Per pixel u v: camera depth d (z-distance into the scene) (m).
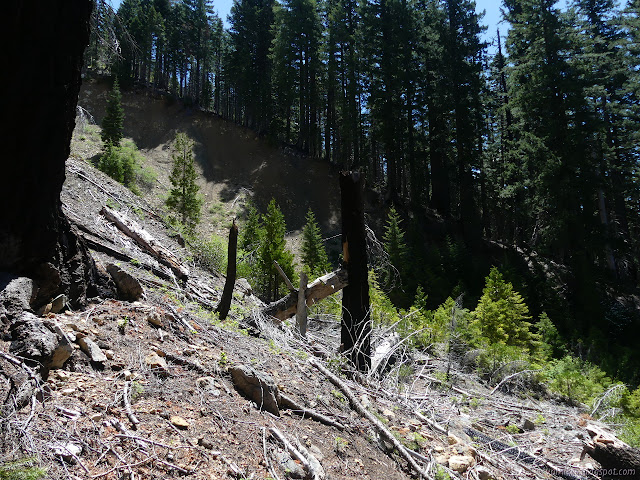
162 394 3.34
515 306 16.88
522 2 32.69
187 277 8.30
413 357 8.75
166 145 48.62
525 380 9.59
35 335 3.05
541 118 32.09
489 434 5.72
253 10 56.06
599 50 37.03
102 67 54.78
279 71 48.41
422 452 4.32
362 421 4.41
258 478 2.85
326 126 48.31
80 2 3.85
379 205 40.03
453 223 38.88
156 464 2.60
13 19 3.39
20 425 2.42
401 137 41.91
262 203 41.75
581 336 20.86
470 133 39.47
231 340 5.25
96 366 3.43
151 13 56.69
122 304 4.69
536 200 31.12
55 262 4.04
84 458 2.46
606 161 30.92
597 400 8.54
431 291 25.64
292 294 7.83
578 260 28.08
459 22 41.78
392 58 41.97
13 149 3.53
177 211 31.17
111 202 10.13
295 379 4.78
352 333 7.18
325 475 3.23
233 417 3.42
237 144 49.09
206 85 61.62
